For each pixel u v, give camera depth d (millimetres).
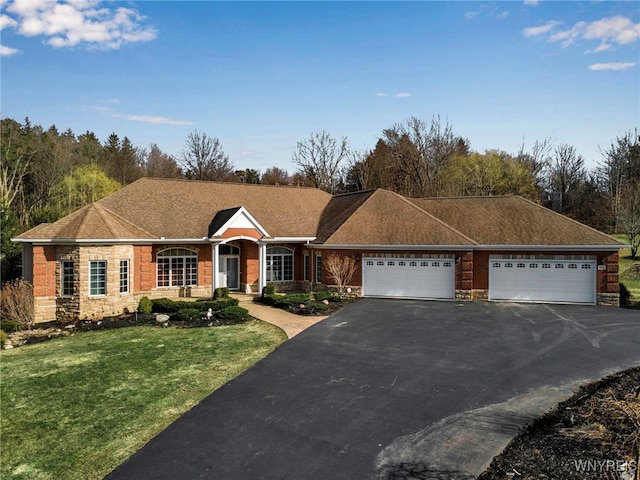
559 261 24422
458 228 27375
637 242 43438
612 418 9484
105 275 21797
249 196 31797
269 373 13133
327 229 29828
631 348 15359
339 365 13719
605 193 56594
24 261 24125
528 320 19906
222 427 9766
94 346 16766
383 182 61062
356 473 7867
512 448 8570
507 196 29578
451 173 59000
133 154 75625
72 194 50562
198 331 18703
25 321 20062
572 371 13031
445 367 13430
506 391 11531
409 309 22594
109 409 11008
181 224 26906
